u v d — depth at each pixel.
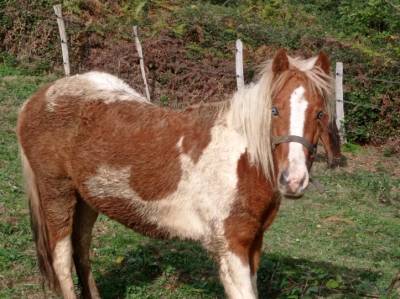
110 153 4.48
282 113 3.81
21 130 4.96
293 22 16.41
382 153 10.77
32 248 5.96
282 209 7.79
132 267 5.70
